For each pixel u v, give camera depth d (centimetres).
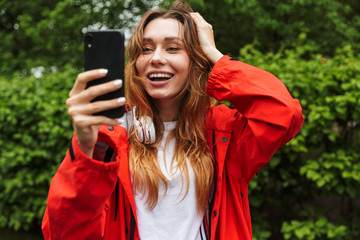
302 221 321
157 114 127
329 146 311
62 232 90
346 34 547
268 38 594
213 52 123
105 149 92
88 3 584
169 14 122
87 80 79
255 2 524
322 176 296
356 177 279
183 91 122
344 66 300
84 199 85
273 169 315
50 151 367
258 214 323
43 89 379
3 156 370
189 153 122
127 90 125
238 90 112
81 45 579
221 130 121
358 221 328
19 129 374
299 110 109
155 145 122
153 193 113
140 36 119
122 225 109
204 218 120
